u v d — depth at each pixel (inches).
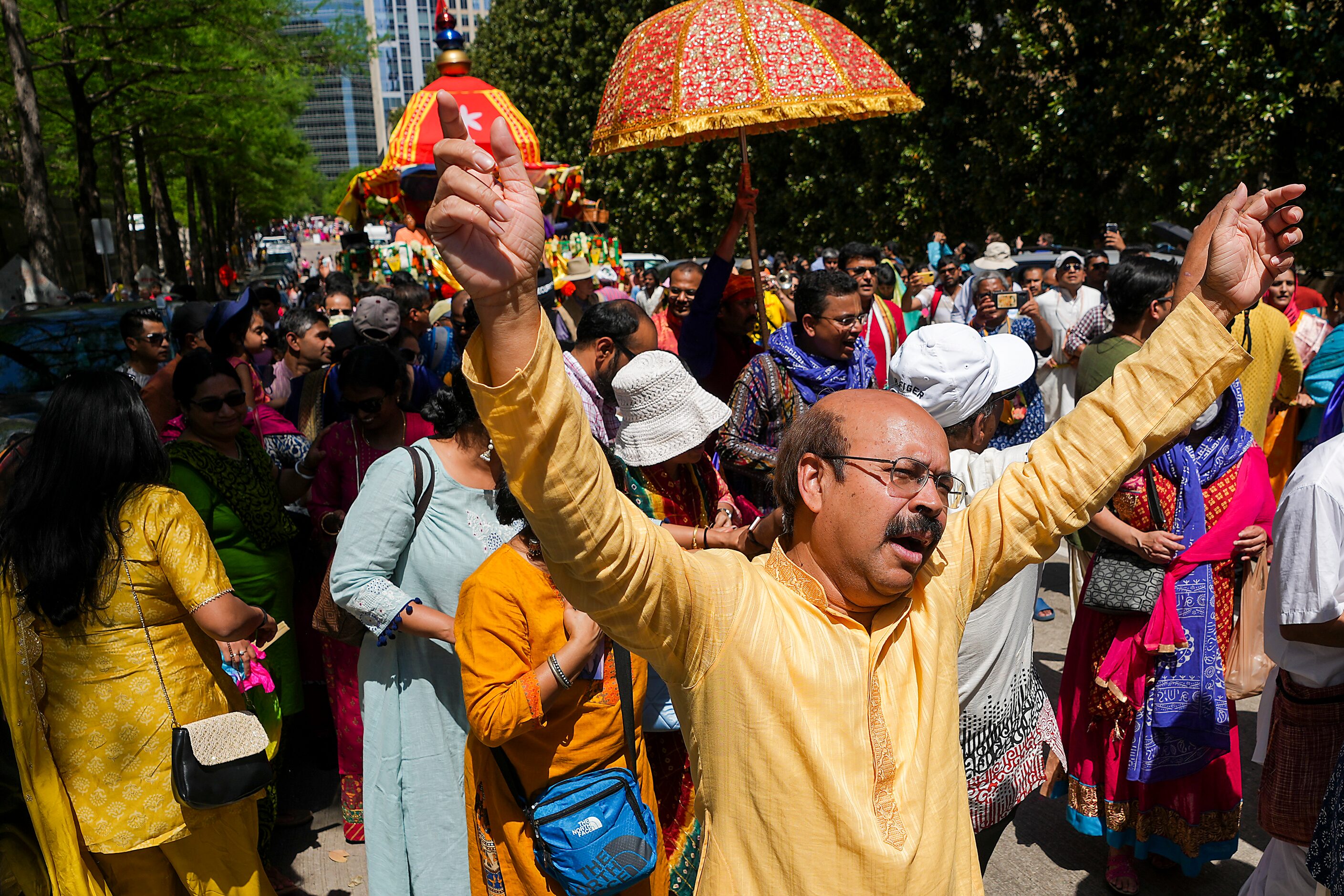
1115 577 130.1
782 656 61.9
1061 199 612.7
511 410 51.5
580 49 1178.0
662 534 61.6
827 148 783.7
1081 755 140.8
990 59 627.8
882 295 356.5
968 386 112.7
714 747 62.9
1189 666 129.6
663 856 108.6
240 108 988.6
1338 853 95.3
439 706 120.7
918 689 65.6
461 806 122.3
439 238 48.9
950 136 694.5
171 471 145.2
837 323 160.4
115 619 106.0
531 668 97.6
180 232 1923.0
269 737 151.2
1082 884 144.9
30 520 104.7
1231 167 483.2
